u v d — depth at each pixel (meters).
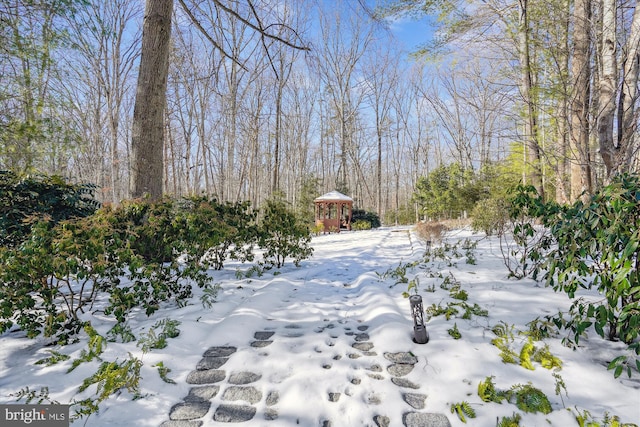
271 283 4.25
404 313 3.13
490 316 2.83
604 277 2.10
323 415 1.75
